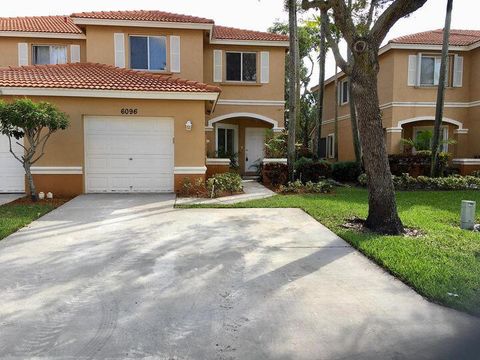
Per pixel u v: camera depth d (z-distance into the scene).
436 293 4.44
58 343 3.47
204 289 4.70
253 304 4.29
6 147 12.48
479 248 6.38
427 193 13.91
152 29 17.38
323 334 3.66
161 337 3.59
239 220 8.70
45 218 8.81
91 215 9.16
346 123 23.67
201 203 10.88
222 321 3.90
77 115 12.39
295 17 14.59
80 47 18.33
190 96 12.65
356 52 7.54
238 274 5.21
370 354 3.34
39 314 4.02
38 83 12.06
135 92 12.37
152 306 4.22
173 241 6.88
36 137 11.73
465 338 3.59
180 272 5.29
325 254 6.15
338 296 4.52
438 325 3.83
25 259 5.82
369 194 7.86
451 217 9.15
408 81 19.36
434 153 16.06
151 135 12.93
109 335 3.61
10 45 17.95
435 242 6.75
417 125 20.91
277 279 5.04
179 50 17.55
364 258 5.95
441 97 15.59
